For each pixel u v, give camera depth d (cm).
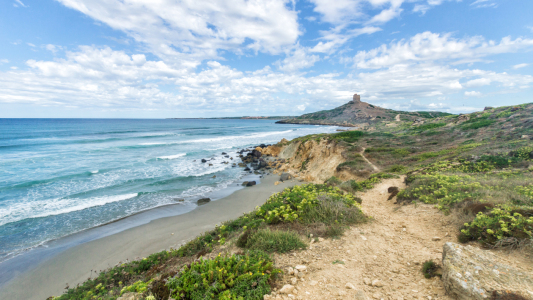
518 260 388
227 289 381
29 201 1797
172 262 778
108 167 2842
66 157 3319
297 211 775
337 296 377
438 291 358
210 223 1492
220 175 2753
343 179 2055
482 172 1300
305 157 3153
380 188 1364
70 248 1222
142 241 1280
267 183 2470
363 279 425
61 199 1853
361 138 3388
